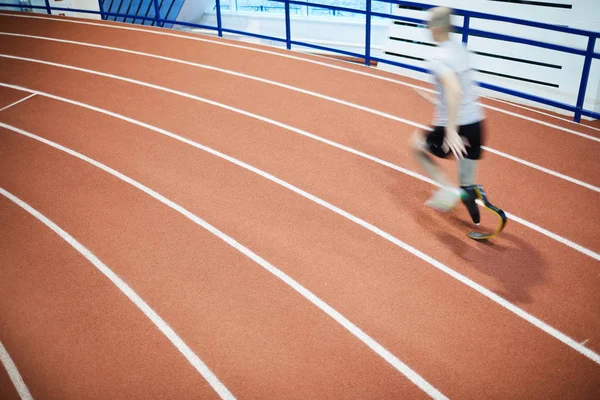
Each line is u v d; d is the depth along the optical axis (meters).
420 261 5.17
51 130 8.07
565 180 6.34
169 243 5.62
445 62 4.51
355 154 6.96
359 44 15.82
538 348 4.27
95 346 4.52
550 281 4.87
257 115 8.08
